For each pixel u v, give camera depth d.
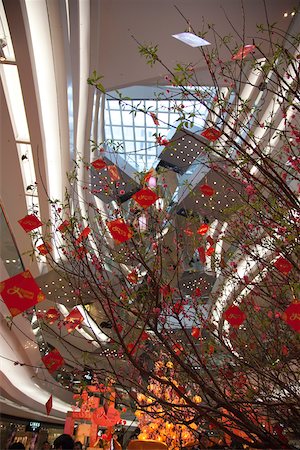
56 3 4.55
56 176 7.37
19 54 4.36
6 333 7.85
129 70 7.19
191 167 9.10
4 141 5.57
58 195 7.74
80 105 7.52
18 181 6.24
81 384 2.21
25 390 10.77
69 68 5.60
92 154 9.38
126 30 6.46
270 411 2.01
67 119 6.26
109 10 6.11
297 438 1.91
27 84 4.76
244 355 2.52
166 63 6.91
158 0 5.89
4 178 6.18
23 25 4.04
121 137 14.38
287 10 5.81
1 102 4.95
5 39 4.46
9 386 9.21
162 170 2.90
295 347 2.55
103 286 2.18
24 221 2.57
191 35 2.00
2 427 11.35
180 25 6.26
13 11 3.91
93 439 9.92
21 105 5.45
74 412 10.27
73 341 14.44
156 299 1.93
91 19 5.91
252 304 2.96
